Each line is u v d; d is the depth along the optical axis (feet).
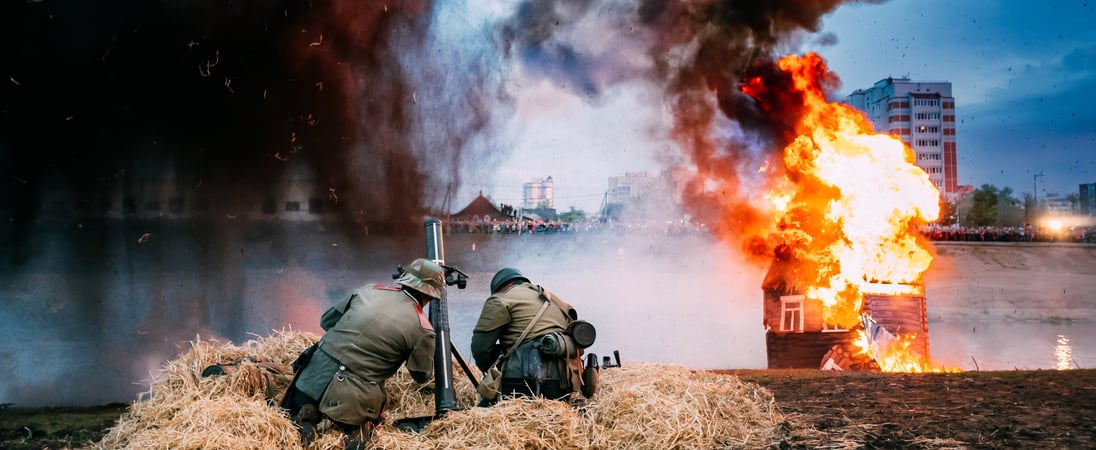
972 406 19.54
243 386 16.76
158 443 14.35
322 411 15.69
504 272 19.21
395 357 16.35
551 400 16.96
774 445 16.16
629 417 16.53
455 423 16.10
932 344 68.69
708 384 18.66
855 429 17.31
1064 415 17.92
